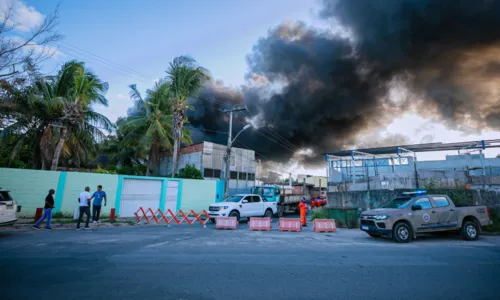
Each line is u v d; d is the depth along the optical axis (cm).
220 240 980
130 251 752
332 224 1332
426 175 1642
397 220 973
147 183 1973
